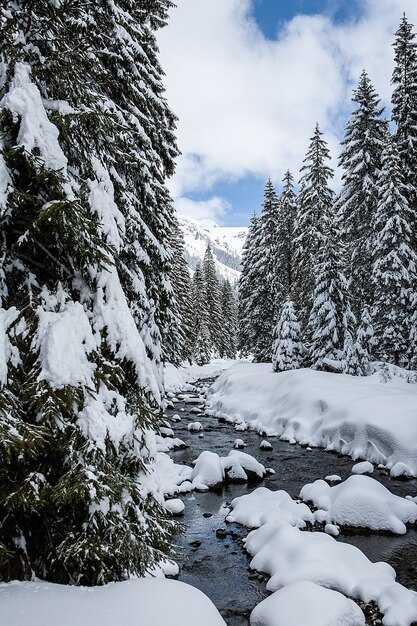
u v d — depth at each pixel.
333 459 14.34
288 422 17.92
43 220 4.53
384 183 25.45
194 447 16.27
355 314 28.61
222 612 6.50
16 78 4.88
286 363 25.89
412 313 23.56
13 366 4.19
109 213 5.35
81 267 5.02
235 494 11.62
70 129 5.25
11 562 4.02
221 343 69.62
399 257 24.00
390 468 12.85
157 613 3.72
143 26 14.86
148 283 10.34
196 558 8.17
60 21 5.73
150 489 4.91
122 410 4.74
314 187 32.12
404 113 25.69
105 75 8.24
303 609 5.68
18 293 4.83
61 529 4.25
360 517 9.30
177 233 46.41
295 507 9.93
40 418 4.02
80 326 4.57
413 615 6.03
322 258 25.89
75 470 4.00
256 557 7.86
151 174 11.79
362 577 6.98
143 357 5.07
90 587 4.04
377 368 23.03
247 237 46.09
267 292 37.25
